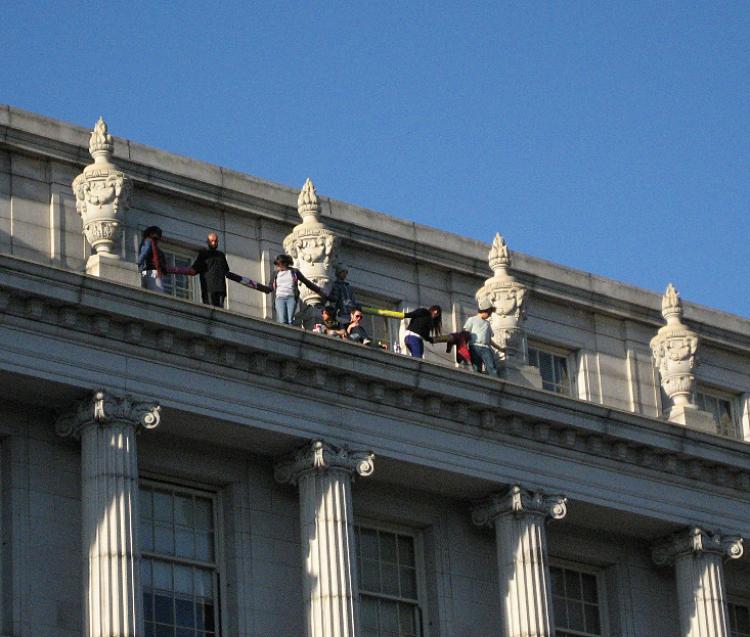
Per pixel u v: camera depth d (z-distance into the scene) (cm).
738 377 12006
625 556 11019
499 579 10306
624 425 10675
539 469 10425
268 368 9650
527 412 10331
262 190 10500
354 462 9781
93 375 9200
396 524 10338
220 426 9525
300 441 9731
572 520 10725
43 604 9106
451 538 10400
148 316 9294
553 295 11325
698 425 11119
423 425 10100
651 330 11700
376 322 10756
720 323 11956
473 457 10212
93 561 9000
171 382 9394
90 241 9581
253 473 9862
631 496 10738
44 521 9225
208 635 9600
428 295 10938
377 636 10088
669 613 11056
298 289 10075
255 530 9788
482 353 10494
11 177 9794
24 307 9088
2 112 9812
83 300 9150
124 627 8912
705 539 10894
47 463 9306
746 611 11500
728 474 11100
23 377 9038
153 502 9638
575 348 11400
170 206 10238
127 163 10075
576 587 10925
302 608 9781
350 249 10744
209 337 9438
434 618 10250
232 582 9694
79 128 10081
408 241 10875
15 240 9719
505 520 10306
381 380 9900
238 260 10350
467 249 11094
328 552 9594
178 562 9606
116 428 9181
